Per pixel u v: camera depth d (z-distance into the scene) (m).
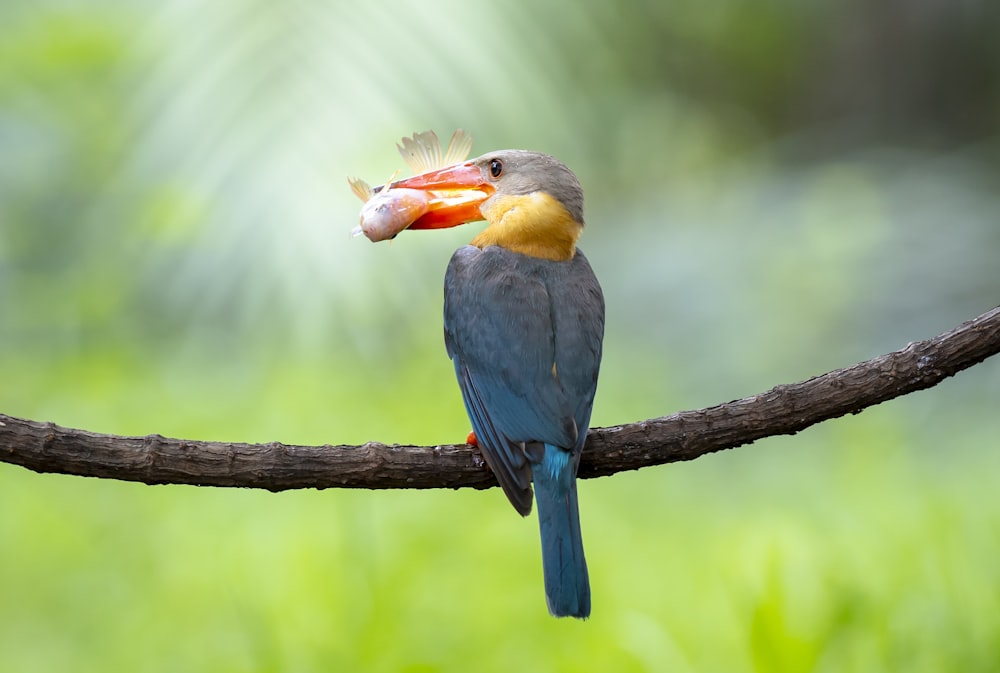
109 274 13.91
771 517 11.67
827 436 13.91
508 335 7.49
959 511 10.66
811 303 14.12
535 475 7.12
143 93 11.02
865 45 18.11
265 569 10.81
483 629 9.88
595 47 14.97
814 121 18.47
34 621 10.59
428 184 8.25
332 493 12.21
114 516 12.03
